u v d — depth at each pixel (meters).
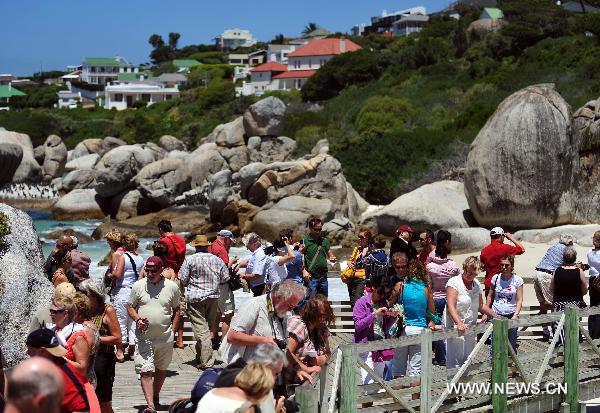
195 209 32.53
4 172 41.25
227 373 5.94
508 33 62.62
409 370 8.56
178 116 79.06
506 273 10.24
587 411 11.40
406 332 8.51
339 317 13.05
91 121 79.56
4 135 42.91
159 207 34.22
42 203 38.91
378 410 7.72
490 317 10.01
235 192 30.66
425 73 63.22
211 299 10.60
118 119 82.12
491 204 23.45
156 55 175.50
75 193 35.62
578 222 23.55
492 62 58.94
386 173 36.75
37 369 4.12
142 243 27.70
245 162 37.34
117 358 11.09
